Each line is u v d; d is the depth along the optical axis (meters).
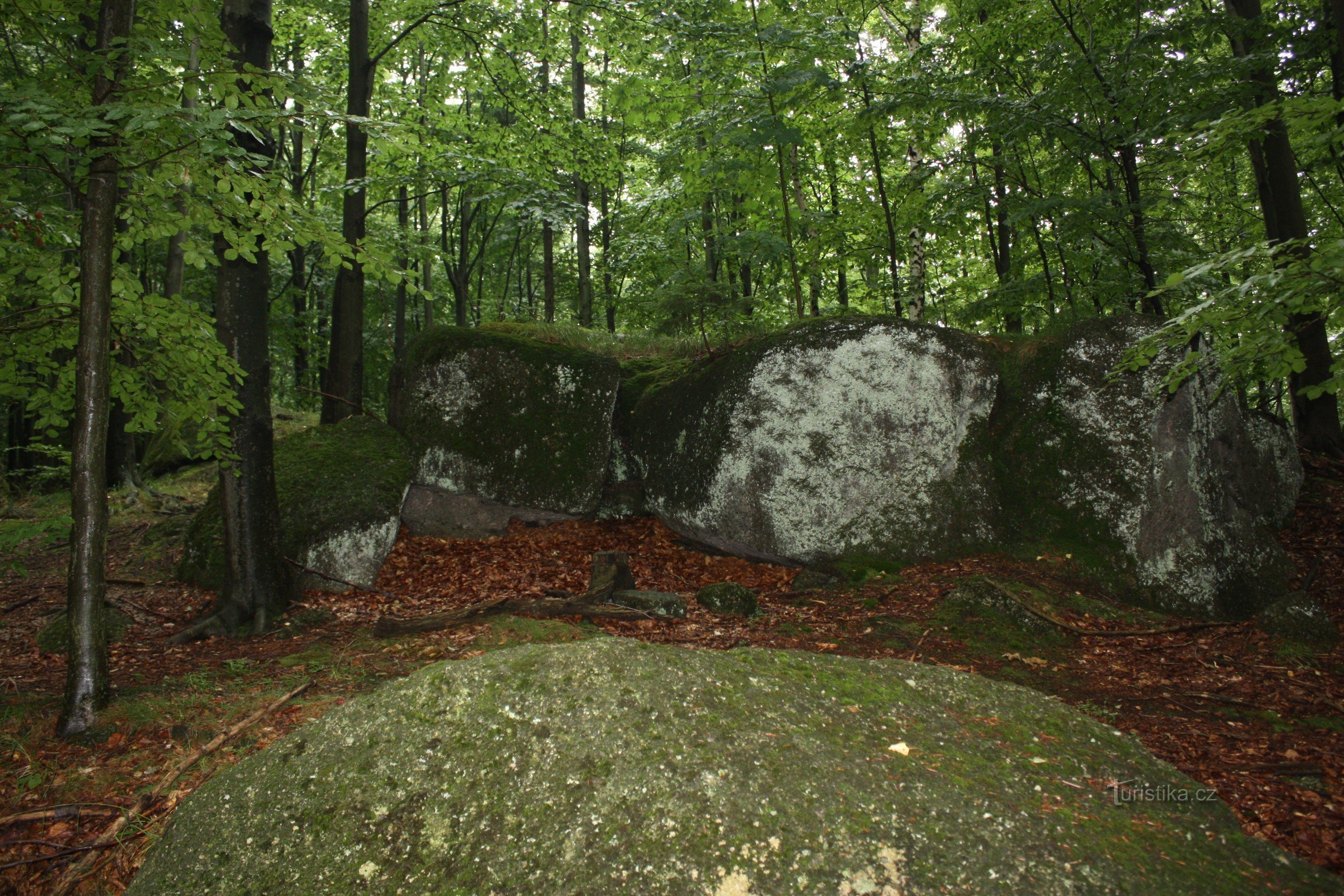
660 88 11.71
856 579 7.91
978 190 10.98
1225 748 3.97
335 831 2.19
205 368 5.31
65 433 15.34
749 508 8.70
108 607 6.84
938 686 2.82
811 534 8.45
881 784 2.11
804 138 12.70
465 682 2.53
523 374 9.73
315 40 13.64
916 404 8.65
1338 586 7.52
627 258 17.66
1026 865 1.84
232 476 6.41
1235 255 4.94
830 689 2.69
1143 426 7.89
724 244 13.97
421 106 12.48
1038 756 2.39
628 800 2.07
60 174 4.32
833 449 8.59
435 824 2.15
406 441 9.50
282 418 16.80
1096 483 7.96
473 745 2.32
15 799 3.38
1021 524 8.21
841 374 8.73
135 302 4.78
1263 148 10.16
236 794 2.37
